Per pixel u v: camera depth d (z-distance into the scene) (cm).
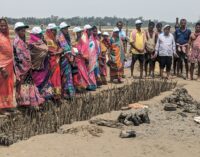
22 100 1052
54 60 1148
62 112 1005
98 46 1439
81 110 1036
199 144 855
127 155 778
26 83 1055
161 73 1658
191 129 955
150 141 857
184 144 851
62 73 1186
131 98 1220
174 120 1023
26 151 784
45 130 915
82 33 1359
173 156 784
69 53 1189
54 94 1150
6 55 1022
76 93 1299
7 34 1027
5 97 1033
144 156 777
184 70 2041
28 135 884
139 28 1645
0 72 1018
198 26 1661
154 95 1322
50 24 1152
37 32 1093
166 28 1625
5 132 887
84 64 1339
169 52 1630
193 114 1088
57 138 853
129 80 1633
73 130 896
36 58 1098
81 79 1317
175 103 1168
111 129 928
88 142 836
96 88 1415
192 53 1672
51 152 779
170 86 1455
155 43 1666
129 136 872
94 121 966
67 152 781
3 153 777
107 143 834
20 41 1044
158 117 1041
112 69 1558
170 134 912
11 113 1033
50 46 1145
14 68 1045
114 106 1134
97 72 1442
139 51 1644
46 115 984
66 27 1194
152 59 1664
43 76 1118
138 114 984
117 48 1552
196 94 1371
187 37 1688
